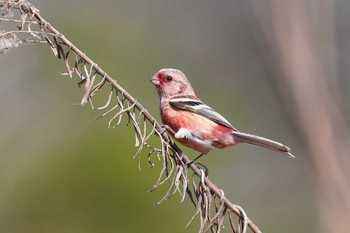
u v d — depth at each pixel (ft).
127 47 54.85
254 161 54.03
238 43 60.64
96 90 23.17
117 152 35.65
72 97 45.09
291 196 53.06
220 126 29.32
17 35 24.49
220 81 61.36
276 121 56.03
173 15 62.85
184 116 29.66
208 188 23.58
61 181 35.83
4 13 23.09
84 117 39.19
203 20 63.31
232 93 60.34
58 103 44.47
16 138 40.29
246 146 53.83
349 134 55.83
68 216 35.60
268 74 57.06
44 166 36.78
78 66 23.25
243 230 23.47
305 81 53.52
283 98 55.01
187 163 23.84
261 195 53.11
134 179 35.40
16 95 47.75
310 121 52.54
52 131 39.50
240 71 60.49
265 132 56.75
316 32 54.49
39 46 50.42
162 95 30.91
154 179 35.40
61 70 48.52
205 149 29.81
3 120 43.09
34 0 53.42
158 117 48.65
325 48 54.19
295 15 54.39
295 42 54.19
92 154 35.94
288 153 28.43
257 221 52.47
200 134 29.35
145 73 54.49
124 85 51.08
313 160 51.52
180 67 61.62
